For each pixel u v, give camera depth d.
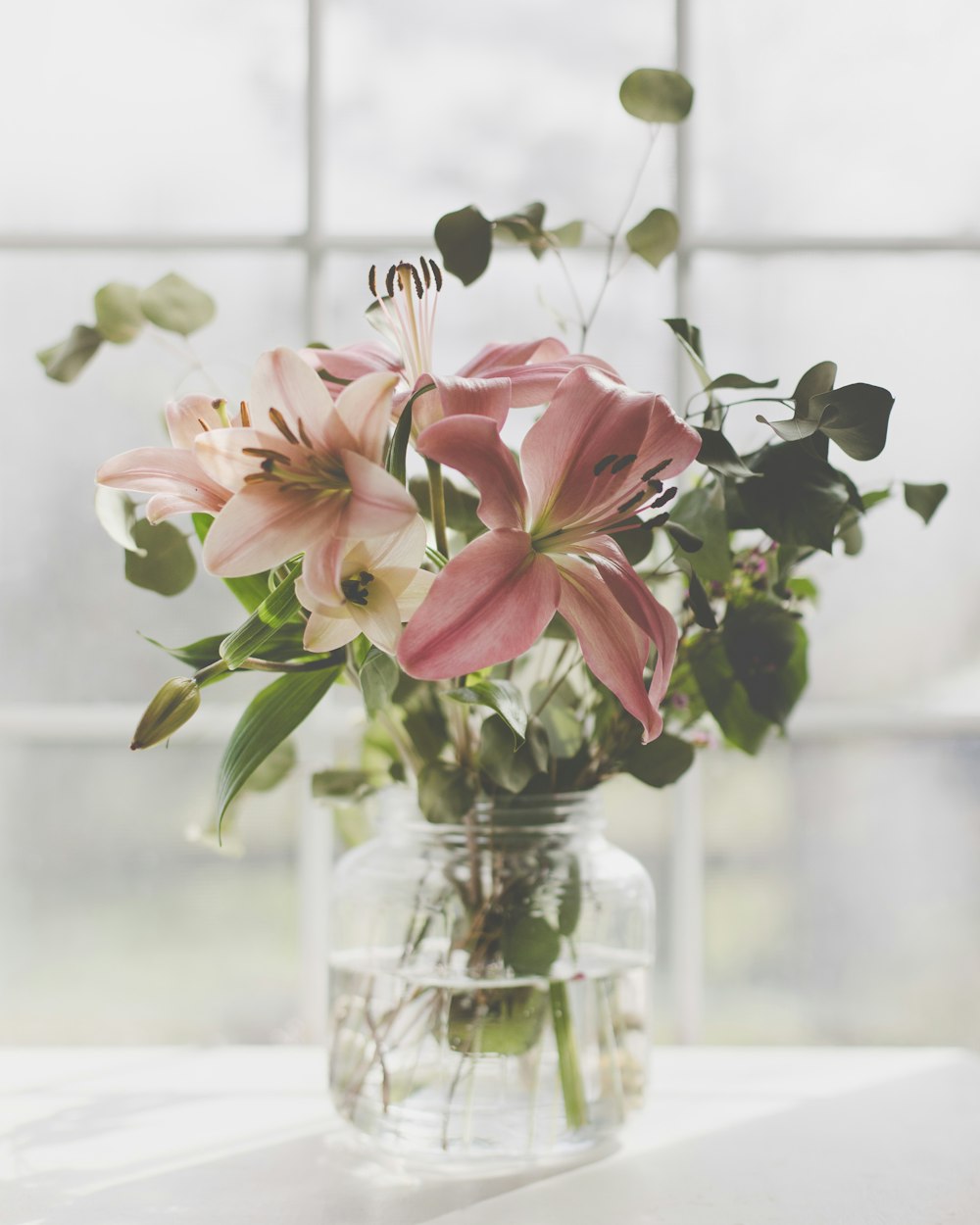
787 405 1.05
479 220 1.10
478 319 1.44
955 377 1.45
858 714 1.45
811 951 1.46
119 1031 1.45
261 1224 1.06
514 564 0.95
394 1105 1.09
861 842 1.46
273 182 1.45
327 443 0.94
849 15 1.45
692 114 1.44
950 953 1.46
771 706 1.08
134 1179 1.11
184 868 1.45
